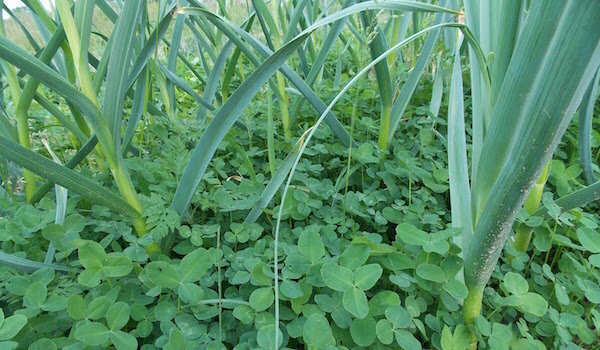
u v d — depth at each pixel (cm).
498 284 28
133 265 25
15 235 25
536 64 16
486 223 19
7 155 20
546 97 14
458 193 24
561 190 32
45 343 20
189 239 28
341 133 35
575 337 26
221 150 39
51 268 23
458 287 21
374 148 37
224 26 30
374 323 21
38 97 26
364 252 23
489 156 20
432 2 43
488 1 24
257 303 21
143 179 32
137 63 28
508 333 21
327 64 62
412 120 43
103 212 29
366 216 30
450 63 44
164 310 22
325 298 22
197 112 43
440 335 22
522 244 28
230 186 32
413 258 26
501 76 21
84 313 20
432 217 29
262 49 30
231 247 29
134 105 30
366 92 42
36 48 34
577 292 26
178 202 26
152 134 41
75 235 25
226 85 44
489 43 24
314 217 31
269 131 30
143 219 26
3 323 19
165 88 43
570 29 13
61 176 21
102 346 20
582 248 26
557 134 15
